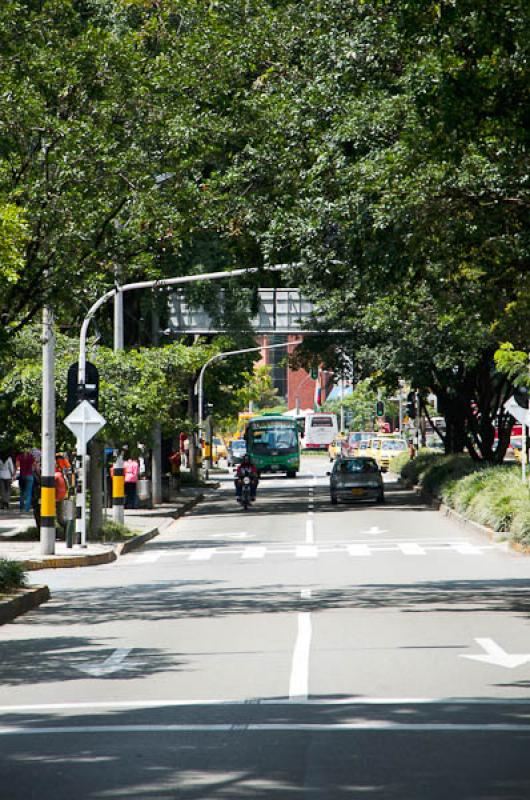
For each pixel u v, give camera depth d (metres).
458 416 68.50
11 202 23.33
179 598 24.80
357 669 14.94
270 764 9.90
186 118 25.14
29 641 18.59
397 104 24.44
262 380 174.62
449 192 23.14
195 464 85.31
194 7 38.25
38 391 39.50
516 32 18.62
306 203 27.53
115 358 42.12
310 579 28.52
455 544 38.75
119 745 10.78
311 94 29.16
